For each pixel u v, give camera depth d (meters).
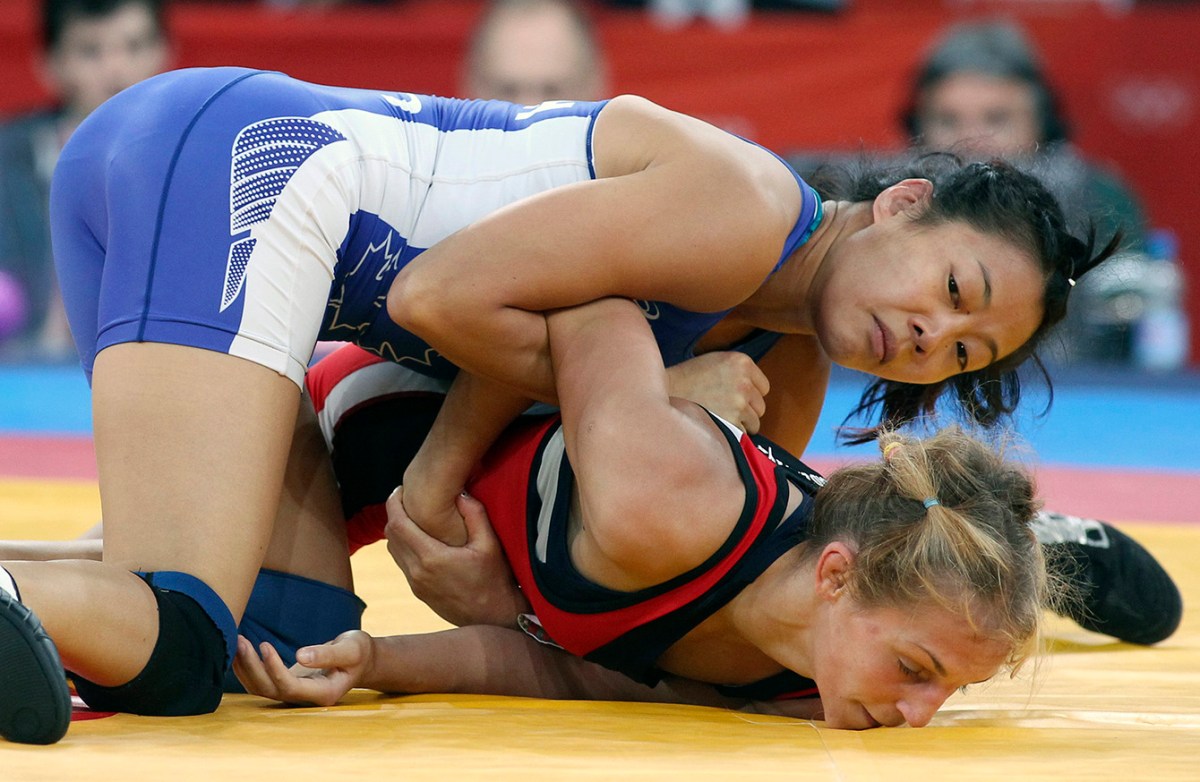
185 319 5.44
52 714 4.39
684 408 5.59
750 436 6.02
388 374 6.84
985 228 6.29
